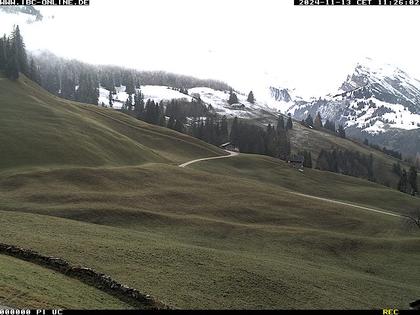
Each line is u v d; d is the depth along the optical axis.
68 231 58.59
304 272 57.94
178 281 46.28
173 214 82.50
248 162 182.88
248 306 44.09
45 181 88.69
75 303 32.81
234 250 67.56
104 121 184.00
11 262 39.31
